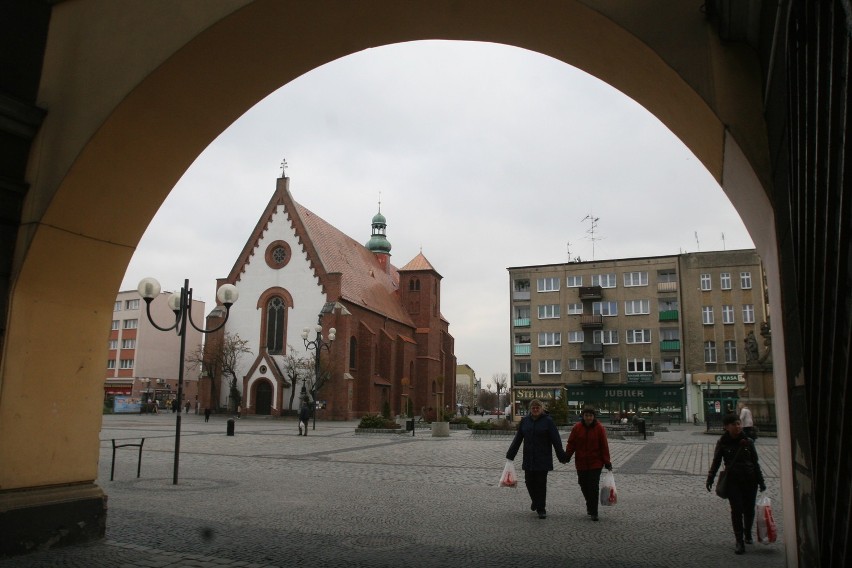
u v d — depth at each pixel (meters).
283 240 61.41
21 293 7.19
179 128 7.61
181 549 7.32
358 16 6.58
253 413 57.91
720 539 8.42
